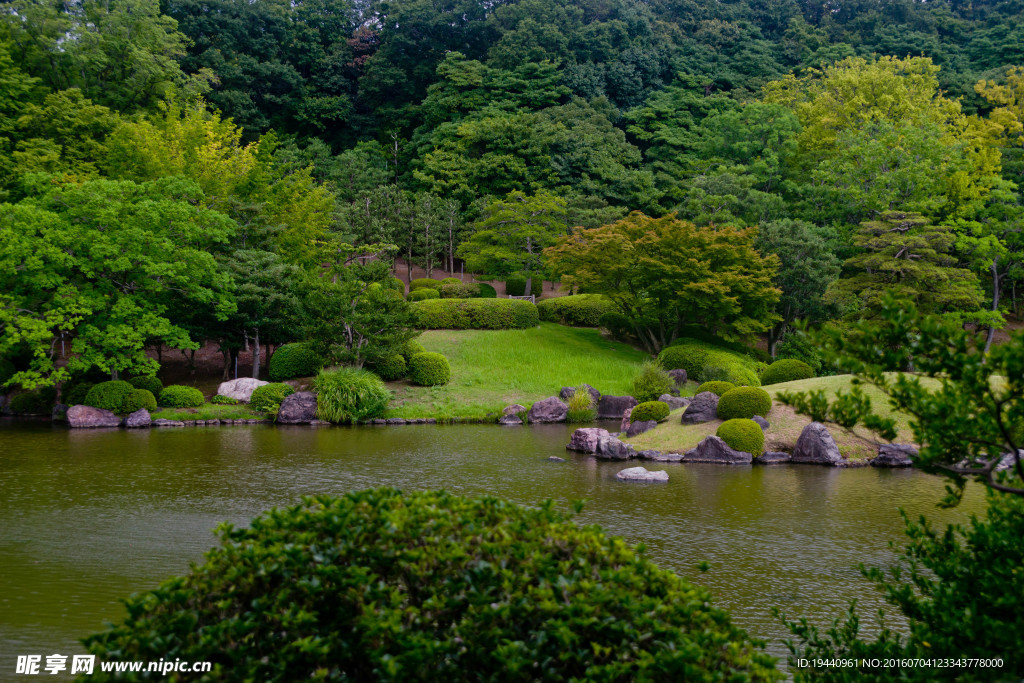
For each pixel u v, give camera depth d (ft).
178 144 131.95
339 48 245.24
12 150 137.80
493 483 57.72
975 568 16.21
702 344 131.54
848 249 153.79
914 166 144.87
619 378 117.50
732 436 71.00
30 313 95.09
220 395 103.04
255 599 14.62
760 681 14.20
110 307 99.14
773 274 130.11
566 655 13.88
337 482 57.26
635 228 128.77
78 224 97.40
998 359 13.53
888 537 43.45
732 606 32.42
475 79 211.61
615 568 15.98
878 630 29.84
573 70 223.10
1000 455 15.30
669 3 281.95
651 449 73.72
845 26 278.26
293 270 111.24
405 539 15.89
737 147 189.26
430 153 200.95
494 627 14.42
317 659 13.83
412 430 89.61
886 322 14.93
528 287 160.66
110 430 86.43
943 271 116.47
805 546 41.57
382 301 105.29
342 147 229.45
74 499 51.26
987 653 14.34
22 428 87.25
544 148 192.85
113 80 164.04
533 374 116.26
